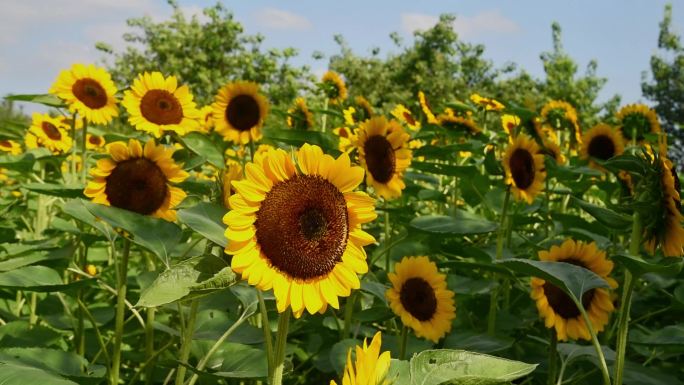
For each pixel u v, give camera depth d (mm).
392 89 7578
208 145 1634
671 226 852
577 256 1091
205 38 8422
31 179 1835
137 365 1379
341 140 1742
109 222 956
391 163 1410
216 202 852
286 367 786
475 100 2406
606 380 843
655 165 866
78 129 2303
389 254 1534
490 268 1071
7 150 2564
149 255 1605
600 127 2127
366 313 1225
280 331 674
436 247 1527
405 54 8055
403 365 639
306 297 653
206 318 1144
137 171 1098
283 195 656
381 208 1443
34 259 1114
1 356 862
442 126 2281
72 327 1263
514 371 641
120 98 1726
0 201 2074
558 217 1662
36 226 1820
